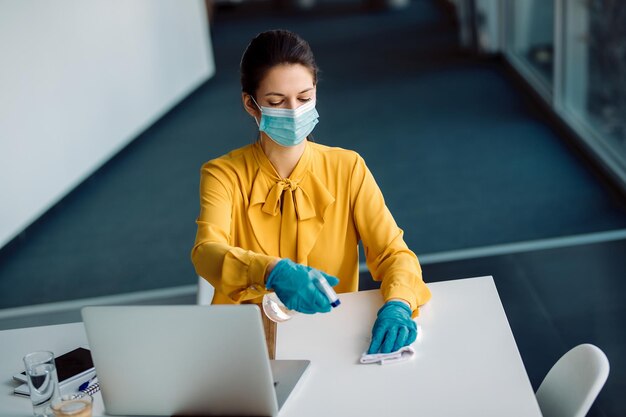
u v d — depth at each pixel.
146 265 4.56
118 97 6.38
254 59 2.16
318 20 10.12
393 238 2.35
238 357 1.77
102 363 1.86
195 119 7.07
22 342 2.31
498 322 2.11
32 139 5.29
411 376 1.93
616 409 2.95
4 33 5.07
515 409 1.78
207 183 2.35
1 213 4.92
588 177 4.96
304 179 2.34
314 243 2.37
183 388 1.84
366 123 6.40
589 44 5.20
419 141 5.89
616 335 3.39
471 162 5.41
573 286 3.79
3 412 1.97
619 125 4.79
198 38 7.93
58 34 5.63
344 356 2.04
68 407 1.80
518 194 4.85
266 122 2.20
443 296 2.27
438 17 9.51
